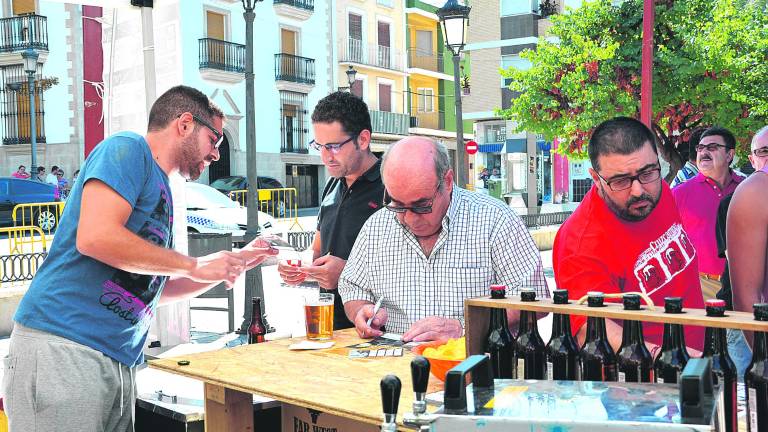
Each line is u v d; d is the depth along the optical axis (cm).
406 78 3766
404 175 262
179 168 295
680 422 125
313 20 3177
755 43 1308
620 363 184
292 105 3089
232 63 2803
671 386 149
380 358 251
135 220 274
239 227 1390
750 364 168
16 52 2719
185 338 712
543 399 143
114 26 680
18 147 2742
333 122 335
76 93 2766
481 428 133
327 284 330
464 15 1171
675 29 1325
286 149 3027
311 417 256
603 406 136
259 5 2923
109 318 271
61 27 2744
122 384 279
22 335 266
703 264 482
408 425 149
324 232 361
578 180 3145
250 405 257
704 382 129
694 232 483
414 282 285
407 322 287
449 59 4050
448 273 280
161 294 316
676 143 1377
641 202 241
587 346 188
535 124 1470
